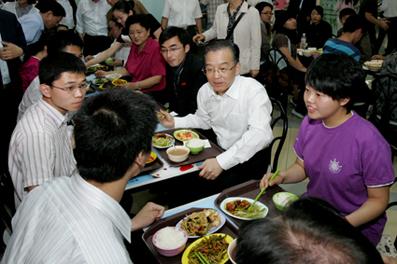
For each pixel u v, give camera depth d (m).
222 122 2.15
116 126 0.91
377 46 6.19
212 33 4.21
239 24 3.87
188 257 1.22
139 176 1.75
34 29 3.63
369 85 3.44
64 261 0.78
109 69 3.84
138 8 4.46
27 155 1.50
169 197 2.58
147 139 0.96
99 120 0.92
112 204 0.92
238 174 2.08
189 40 2.65
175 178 1.96
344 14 4.88
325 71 1.22
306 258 0.49
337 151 1.36
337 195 1.44
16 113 3.27
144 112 0.96
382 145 1.29
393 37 5.86
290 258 0.50
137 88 3.17
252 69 4.02
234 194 1.58
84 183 0.93
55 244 0.82
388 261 1.14
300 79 4.22
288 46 4.20
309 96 1.29
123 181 0.97
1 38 3.09
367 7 5.89
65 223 0.85
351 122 1.33
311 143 1.47
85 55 5.14
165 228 1.34
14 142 1.54
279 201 1.43
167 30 2.57
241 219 1.41
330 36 5.27
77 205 0.89
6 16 3.12
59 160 1.62
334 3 6.44
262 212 1.42
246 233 0.56
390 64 2.85
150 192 2.73
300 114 4.32
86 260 0.78
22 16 3.81
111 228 0.88
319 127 1.43
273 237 0.53
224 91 2.03
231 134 2.14
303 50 4.74
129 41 3.92
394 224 2.44
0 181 1.91
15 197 1.74
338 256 0.49
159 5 6.00
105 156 0.90
